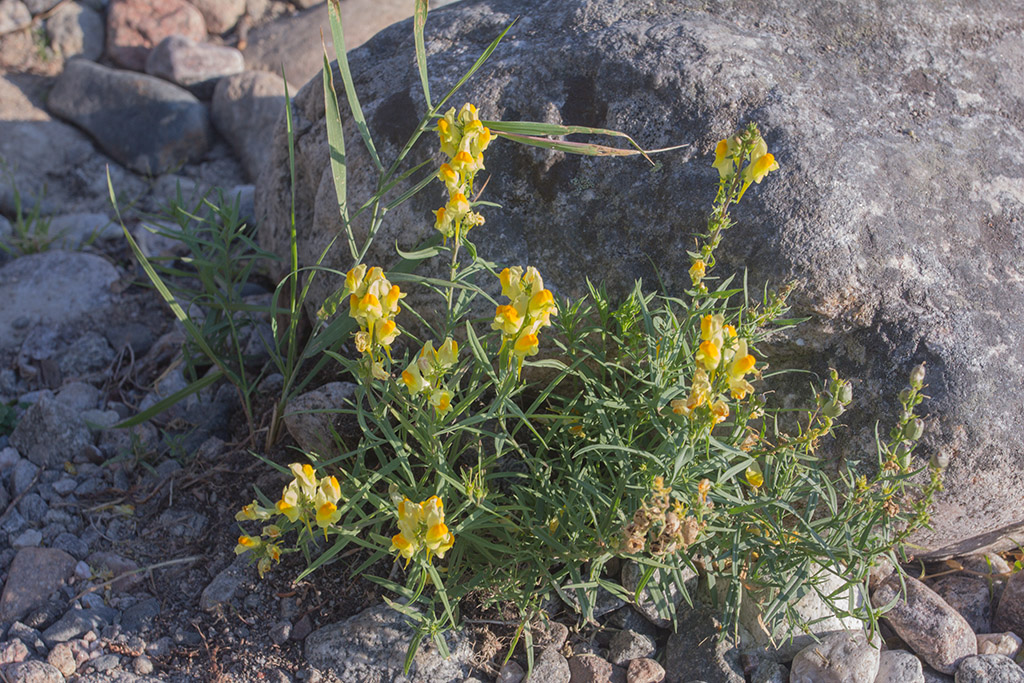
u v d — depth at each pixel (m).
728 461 1.01
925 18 1.17
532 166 1.13
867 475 1.06
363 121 1.09
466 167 0.98
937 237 1.07
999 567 1.16
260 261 1.39
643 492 0.98
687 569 1.10
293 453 1.18
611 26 1.16
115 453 1.21
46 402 1.21
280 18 1.99
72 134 1.73
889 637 1.11
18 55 1.82
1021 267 1.08
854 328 1.05
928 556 1.15
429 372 0.95
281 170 1.30
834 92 1.12
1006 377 1.05
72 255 1.41
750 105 1.10
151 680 1.04
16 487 1.17
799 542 1.01
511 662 1.07
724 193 0.98
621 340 1.06
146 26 1.88
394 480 1.03
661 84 1.11
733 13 1.17
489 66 1.16
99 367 1.32
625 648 1.07
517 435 1.12
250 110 1.74
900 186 1.08
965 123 1.13
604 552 0.99
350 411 1.03
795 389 1.07
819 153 1.08
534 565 1.04
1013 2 1.21
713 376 0.93
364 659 1.05
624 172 1.11
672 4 1.18
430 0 1.98
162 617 1.09
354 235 1.19
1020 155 1.13
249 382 1.26
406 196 1.09
